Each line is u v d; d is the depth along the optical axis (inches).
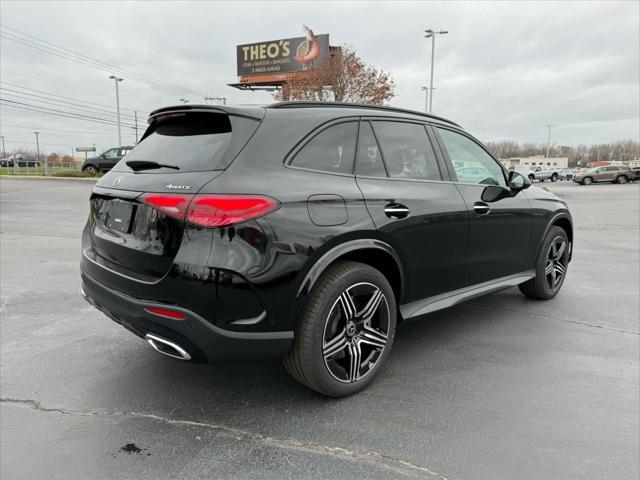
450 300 132.1
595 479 80.8
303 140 101.5
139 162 105.3
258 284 88.4
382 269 117.6
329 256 97.3
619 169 1455.5
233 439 92.1
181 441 91.4
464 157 143.2
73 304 175.5
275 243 89.6
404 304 121.6
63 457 86.5
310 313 97.0
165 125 116.6
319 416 100.2
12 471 82.5
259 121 99.0
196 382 115.4
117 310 98.7
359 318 106.2
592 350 135.3
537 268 172.9
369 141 115.3
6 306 172.6
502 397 108.6
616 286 206.5
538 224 166.4
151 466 84.0
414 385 114.0
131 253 97.3
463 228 131.8
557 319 161.9
